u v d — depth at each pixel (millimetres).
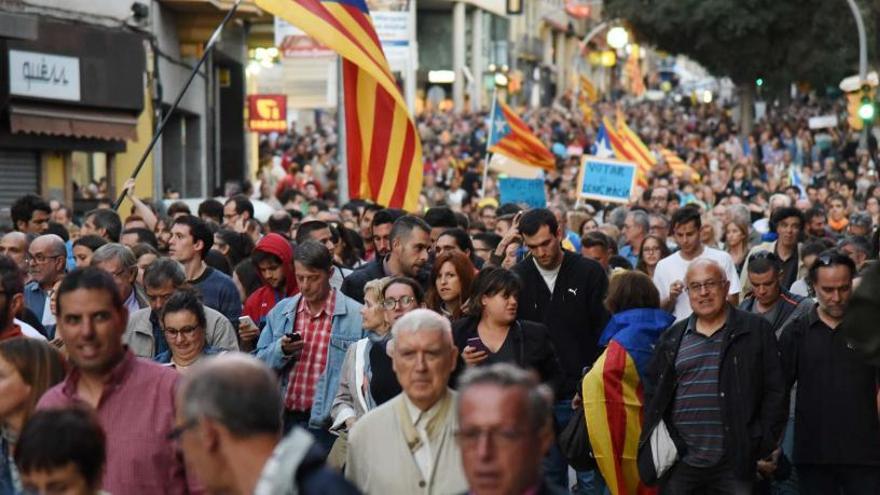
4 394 12727
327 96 73312
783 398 17922
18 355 12789
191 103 60469
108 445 12203
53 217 32312
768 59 124250
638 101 197000
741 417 17859
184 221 22000
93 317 12133
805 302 21172
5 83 41594
